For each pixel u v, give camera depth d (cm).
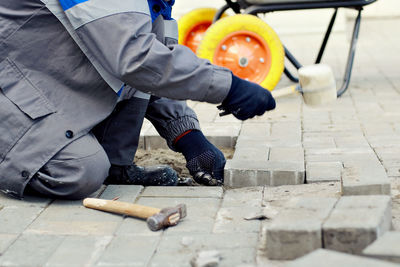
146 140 397
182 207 250
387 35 926
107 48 255
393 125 407
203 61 266
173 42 315
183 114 322
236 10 546
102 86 279
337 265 176
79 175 271
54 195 278
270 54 488
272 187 299
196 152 313
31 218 258
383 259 182
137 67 252
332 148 355
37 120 272
